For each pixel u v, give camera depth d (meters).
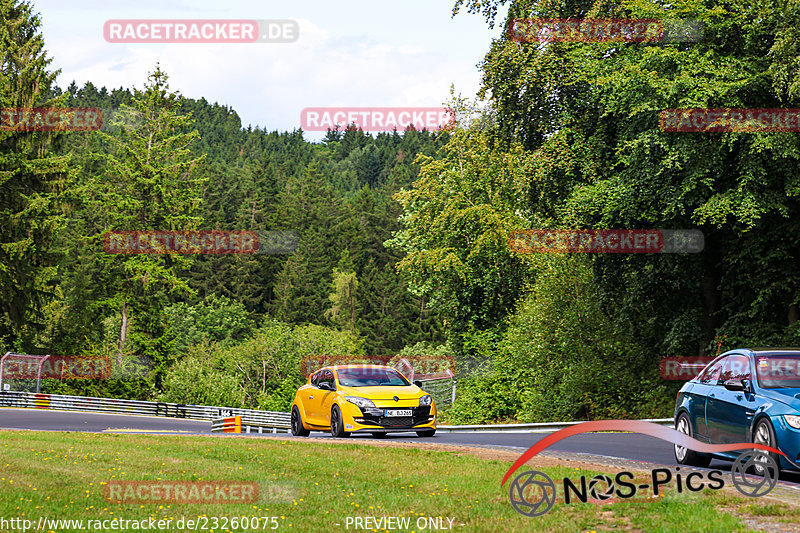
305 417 30.84
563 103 47.38
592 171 45.12
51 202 85.00
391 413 28.44
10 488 17.27
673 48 38.69
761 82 37.19
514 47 47.66
